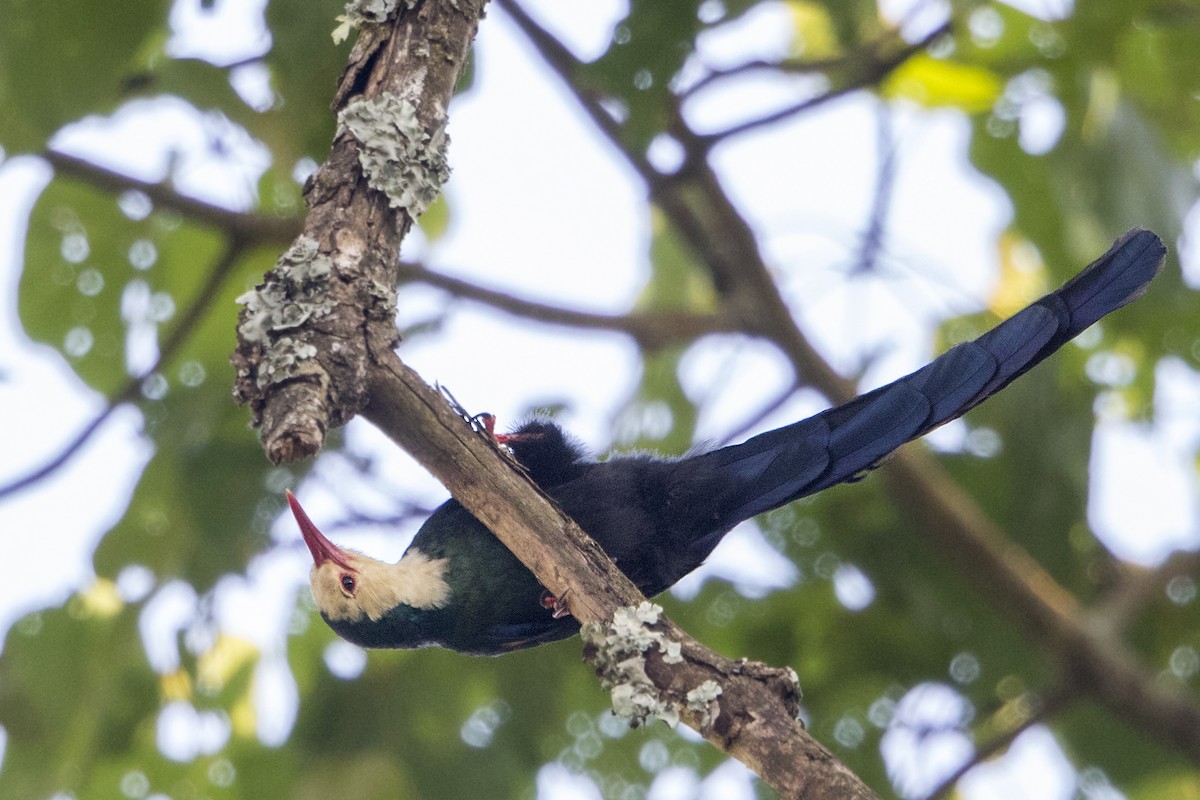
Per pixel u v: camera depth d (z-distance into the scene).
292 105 9.41
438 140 6.82
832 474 8.38
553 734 13.01
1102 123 11.34
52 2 9.34
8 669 11.77
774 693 6.23
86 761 12.05
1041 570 13.20
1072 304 7.50
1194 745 12.80
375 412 6.37
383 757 12.33
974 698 13.25
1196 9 11.34
